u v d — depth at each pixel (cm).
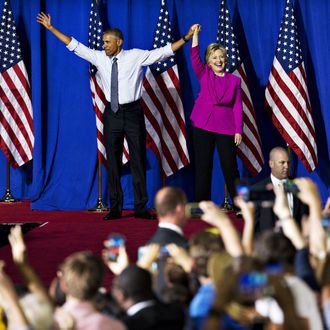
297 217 2280
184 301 1427
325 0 3584
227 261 1295
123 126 3325
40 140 3600
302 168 3622
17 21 3644
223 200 3622
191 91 3603
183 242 1653
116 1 3584
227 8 3512
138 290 1348
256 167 3531
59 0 3591
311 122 3534
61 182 3634
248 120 3512
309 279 1415
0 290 1187
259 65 3597
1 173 3728
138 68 3322
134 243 2827
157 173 3628
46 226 3155
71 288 1280
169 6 3603
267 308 1212
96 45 3525
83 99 3622
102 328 1275
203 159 3362
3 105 3622
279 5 3581
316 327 1302
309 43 3603
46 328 1204
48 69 3619
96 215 3444
